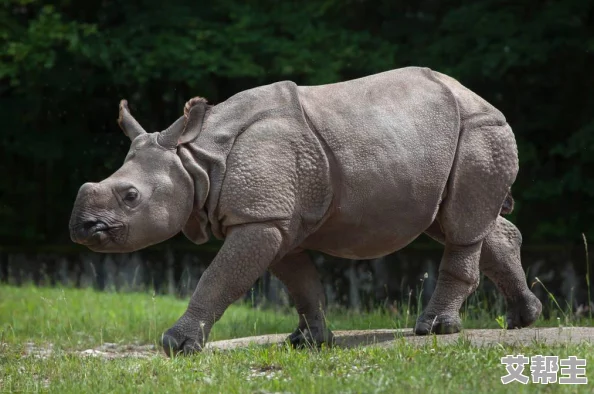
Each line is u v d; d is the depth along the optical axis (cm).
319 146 2200
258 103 2236
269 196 2153
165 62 5141
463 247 2370
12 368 2169
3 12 5319
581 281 4722
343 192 2212
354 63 5188
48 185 5838
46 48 5162
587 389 1698
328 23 5453
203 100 2216
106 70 5453
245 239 2148
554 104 5409
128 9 5331
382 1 5603
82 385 1928
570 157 5419
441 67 5200
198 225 2259
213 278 2162
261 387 1806
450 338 2256
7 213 5822
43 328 3188
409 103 2295
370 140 2228
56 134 5681
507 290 2519
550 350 1994
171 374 1942
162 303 3988
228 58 5231
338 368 1922
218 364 2022
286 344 2259
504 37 5050
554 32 5131
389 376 1812
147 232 2148
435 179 2266
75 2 5678
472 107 2356
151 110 5831
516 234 2522
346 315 3628
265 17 5288
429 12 5609
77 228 2111
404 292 4759
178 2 5419
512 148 2373
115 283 5100
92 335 3114
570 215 5334
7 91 5894
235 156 2180
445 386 1738
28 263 5416
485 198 2339
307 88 2300
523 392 1688
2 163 5862
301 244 2306
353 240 2275
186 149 2194
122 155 5734
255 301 4609
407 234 2280
